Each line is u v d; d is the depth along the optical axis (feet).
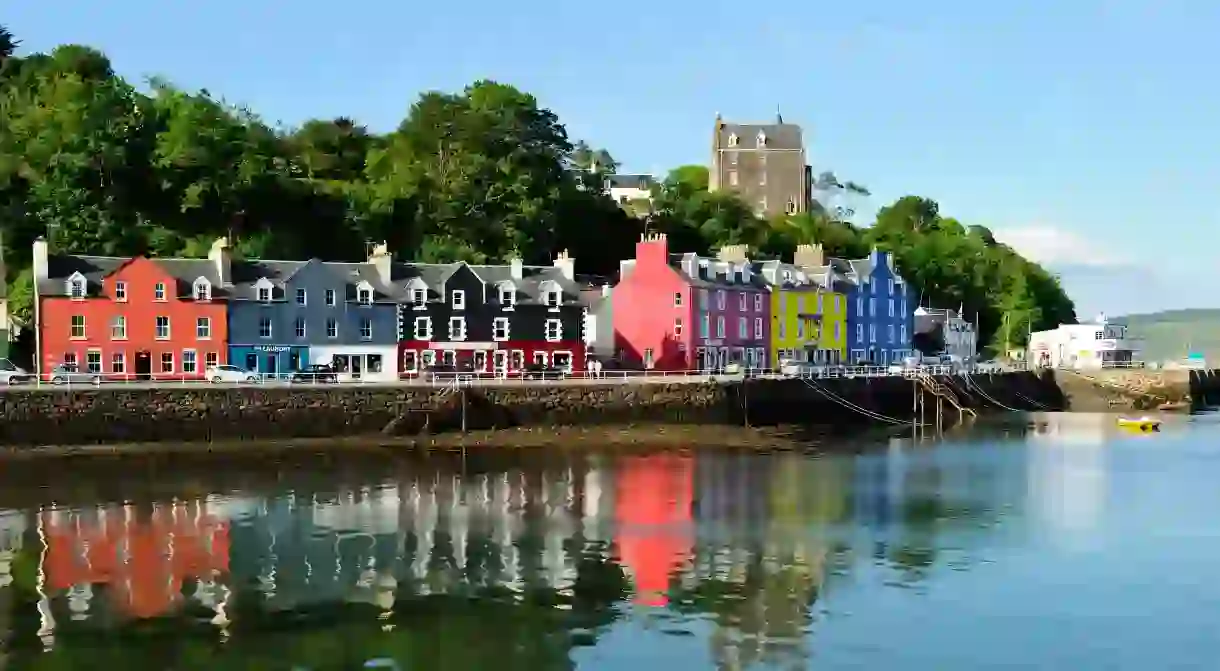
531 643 89.25
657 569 111.96
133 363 237.25
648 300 301.43
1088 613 97.91
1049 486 166.30
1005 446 224.74
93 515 138.21
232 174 343.05
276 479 167.32
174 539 124.77
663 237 302.25
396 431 217.56
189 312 241.14
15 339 254.88
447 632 92.02
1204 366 391.86
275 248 325.21
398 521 135.13
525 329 272.92
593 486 162.50
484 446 208.33
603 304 305.94
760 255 419.13
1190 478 176.35
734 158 560.20
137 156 332.39
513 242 355.15
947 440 236.22
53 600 100.53
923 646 89.10
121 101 350.84
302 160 399.03
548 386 230.68
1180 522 137.28
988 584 106.93
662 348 299.17
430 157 390.63
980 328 511.81
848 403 274.16
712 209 449.48
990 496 156.46
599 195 418.31
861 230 539.70
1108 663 85.97
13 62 399.44
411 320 262.26
